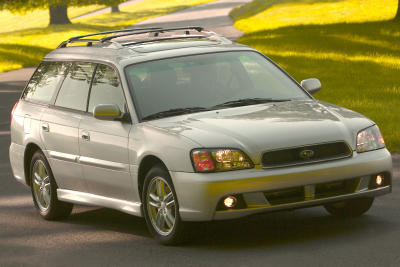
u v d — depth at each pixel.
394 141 17.81
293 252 9.27
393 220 10.64
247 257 9.22
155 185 10.12
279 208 9.30
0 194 14.77
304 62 39.50
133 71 10.99
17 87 37.69
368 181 9.80
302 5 91.50
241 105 10.72
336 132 9.70
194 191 9.35
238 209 9.28
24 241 11.09
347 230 10.19
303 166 9.39
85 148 11.27
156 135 9.98
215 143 9.43
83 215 12.73
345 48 45.56
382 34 51.69
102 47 11.98
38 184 12.80
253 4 105.25
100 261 9.64
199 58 11.28
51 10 100.31
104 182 11.05
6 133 23.08
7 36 85.88
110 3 97.06
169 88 10.78
